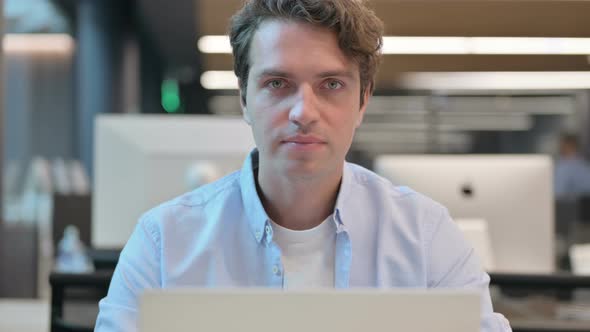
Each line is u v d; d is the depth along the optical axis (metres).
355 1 1.07
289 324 0.81
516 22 4.66
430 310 0.81
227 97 11.92
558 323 2.06
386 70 6.47
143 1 8.39
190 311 0.81
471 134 10.96
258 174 1.22
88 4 7.59
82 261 3.62
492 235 2.47
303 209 1.17
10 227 4.86
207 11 4.92
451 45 5.22
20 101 5.61
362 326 0.81
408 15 4.61
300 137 1.04
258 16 1.07
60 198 3.79
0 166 4.63
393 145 11.10
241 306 0.81
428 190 2.47
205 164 2.53
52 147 6.58
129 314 1.17
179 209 1.25
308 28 1.04
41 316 2.75
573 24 4.66
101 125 2.57
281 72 1.04
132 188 2.54
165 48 10.59
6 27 4.86
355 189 1.27
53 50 6.70
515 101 10.24
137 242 1.23
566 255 5.30
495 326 1.17
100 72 8.09
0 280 4.65
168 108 11.95
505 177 2.48
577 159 6.81
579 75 7.29
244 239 1.22
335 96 1.07
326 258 1.21
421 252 1.23
